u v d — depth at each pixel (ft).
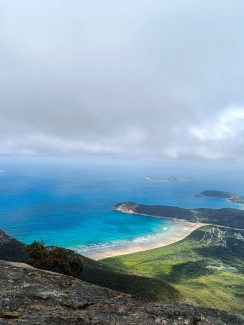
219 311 73.20
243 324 68.90
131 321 60.49
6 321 55.57
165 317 64.80
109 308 69.00
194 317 66.85
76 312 63.31
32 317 58.75
